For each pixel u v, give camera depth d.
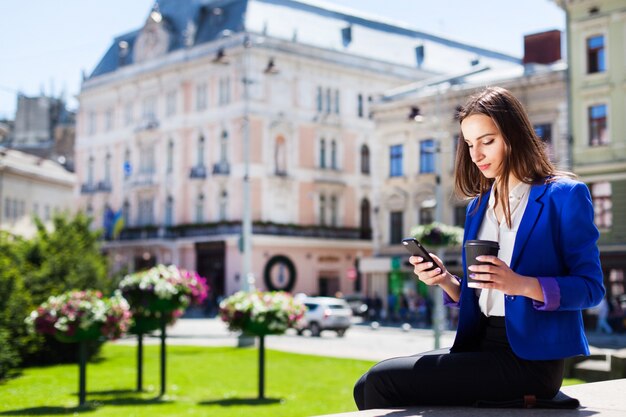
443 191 42.78
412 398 3.01
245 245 35.72
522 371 2.90
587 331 32.19
